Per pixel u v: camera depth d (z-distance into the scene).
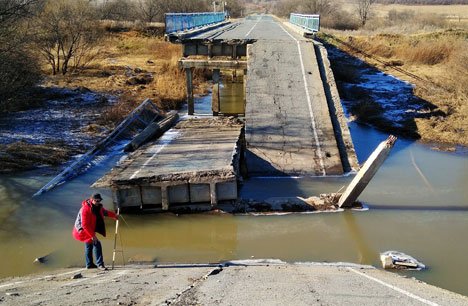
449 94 25.91
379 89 28.73
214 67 23.31
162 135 17.95
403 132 20.59
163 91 27.83
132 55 42.34
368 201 13.55
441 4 156.00
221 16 46.47
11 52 19.38
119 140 19.06
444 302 6.30
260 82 19.08
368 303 5.88
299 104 18.00
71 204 13.23
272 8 153.50
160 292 6.58
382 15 89.75
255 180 14.91
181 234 11.71
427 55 36.12
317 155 15.85
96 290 6.73
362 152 18.23
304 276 8.00
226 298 6.11
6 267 10.08
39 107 23.22
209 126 18.48
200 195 12.52
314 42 22.53
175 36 22.77
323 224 12.20
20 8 18.39
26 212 12.72
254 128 16.92
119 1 63.03
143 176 12.16
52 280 8.16
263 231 11.84
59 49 33.69
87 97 25.58
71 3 34.25
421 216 12.62
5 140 17.83
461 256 10.55
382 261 10.16
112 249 11.02
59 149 17.38
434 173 15.84
